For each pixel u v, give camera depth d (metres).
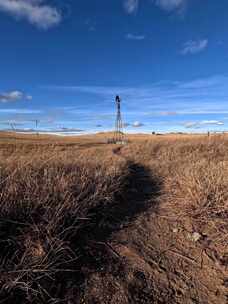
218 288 3.73
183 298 3.54
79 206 4.98
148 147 21.89
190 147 18.61
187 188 6.74
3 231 4.11
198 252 4.59
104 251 4.41
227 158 12.99
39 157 8.23
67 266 3.83
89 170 7.77
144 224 5.62
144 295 3.57
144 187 8.74
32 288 3.26
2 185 5.18
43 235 4.12
